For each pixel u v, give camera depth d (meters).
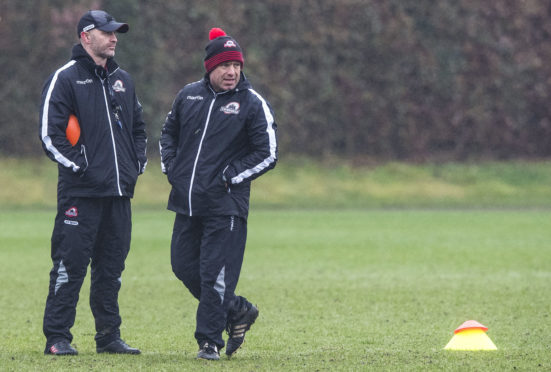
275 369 21.30
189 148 23.98
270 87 124.38
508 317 33.50
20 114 116.19
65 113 23.45
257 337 28.84
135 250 59.88
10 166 112.94
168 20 120.31
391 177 120.94
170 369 21.20
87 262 23.89
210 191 23.61
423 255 57.38
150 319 33.28
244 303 24.05
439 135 129.88
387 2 129.25
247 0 124.38
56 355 23.62
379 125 127.81
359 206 108.69
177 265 24.56
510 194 116.69
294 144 124.75
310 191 114.19
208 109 23.88
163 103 118.81
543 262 53.47
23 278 45.53
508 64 132.25
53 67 116.62
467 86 131.00
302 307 36.12
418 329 30.62
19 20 115.94
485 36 131.88
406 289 41.75
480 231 75.88
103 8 118.25
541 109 132.25
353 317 33.47
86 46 23.81
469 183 120.06
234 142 23.94
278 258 55.53
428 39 130.62
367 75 128.00
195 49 121.00
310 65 126.12
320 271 48.94
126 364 21.98
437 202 112.31
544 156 132.62
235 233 23.84
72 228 23.58
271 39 124.81
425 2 130.88
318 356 24.09
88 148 23.61
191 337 29.16
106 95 23.91
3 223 82.38
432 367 21.73
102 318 24.70
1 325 31.56
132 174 24.34
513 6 132.12
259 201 109.94
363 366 21.86
